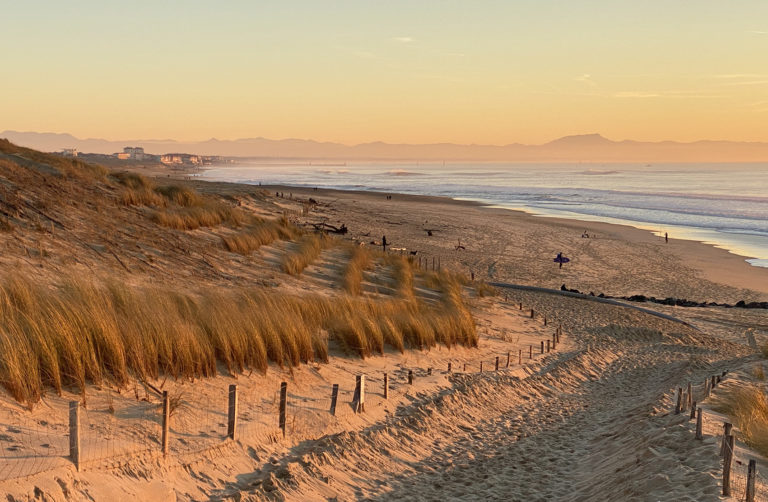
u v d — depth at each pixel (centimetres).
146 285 1609
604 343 2706
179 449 832
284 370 1247
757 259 5350
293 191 10744
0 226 1683
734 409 1391
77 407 698
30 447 694
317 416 1109
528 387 1806
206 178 19950
